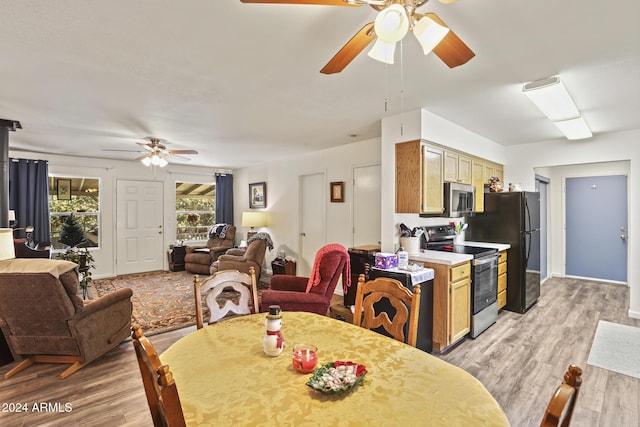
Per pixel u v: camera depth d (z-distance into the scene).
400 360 1.33
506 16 1.63
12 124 3.44
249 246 5.42
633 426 1.96
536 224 4.43
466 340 3.22
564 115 3.06
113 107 3.06
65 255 4.71
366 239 4.60
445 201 3.50
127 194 6.34
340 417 0.96
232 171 7.69
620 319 3.83
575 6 1.54
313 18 1.65
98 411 2.10
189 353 1.39
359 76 2.38
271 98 2.84
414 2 1.25
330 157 5.14
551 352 2.94
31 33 1.77
